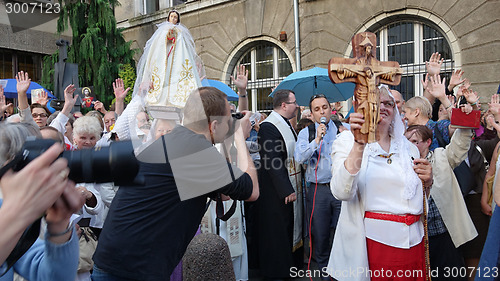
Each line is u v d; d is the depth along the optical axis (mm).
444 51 8148
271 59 10336
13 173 724
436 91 3346
